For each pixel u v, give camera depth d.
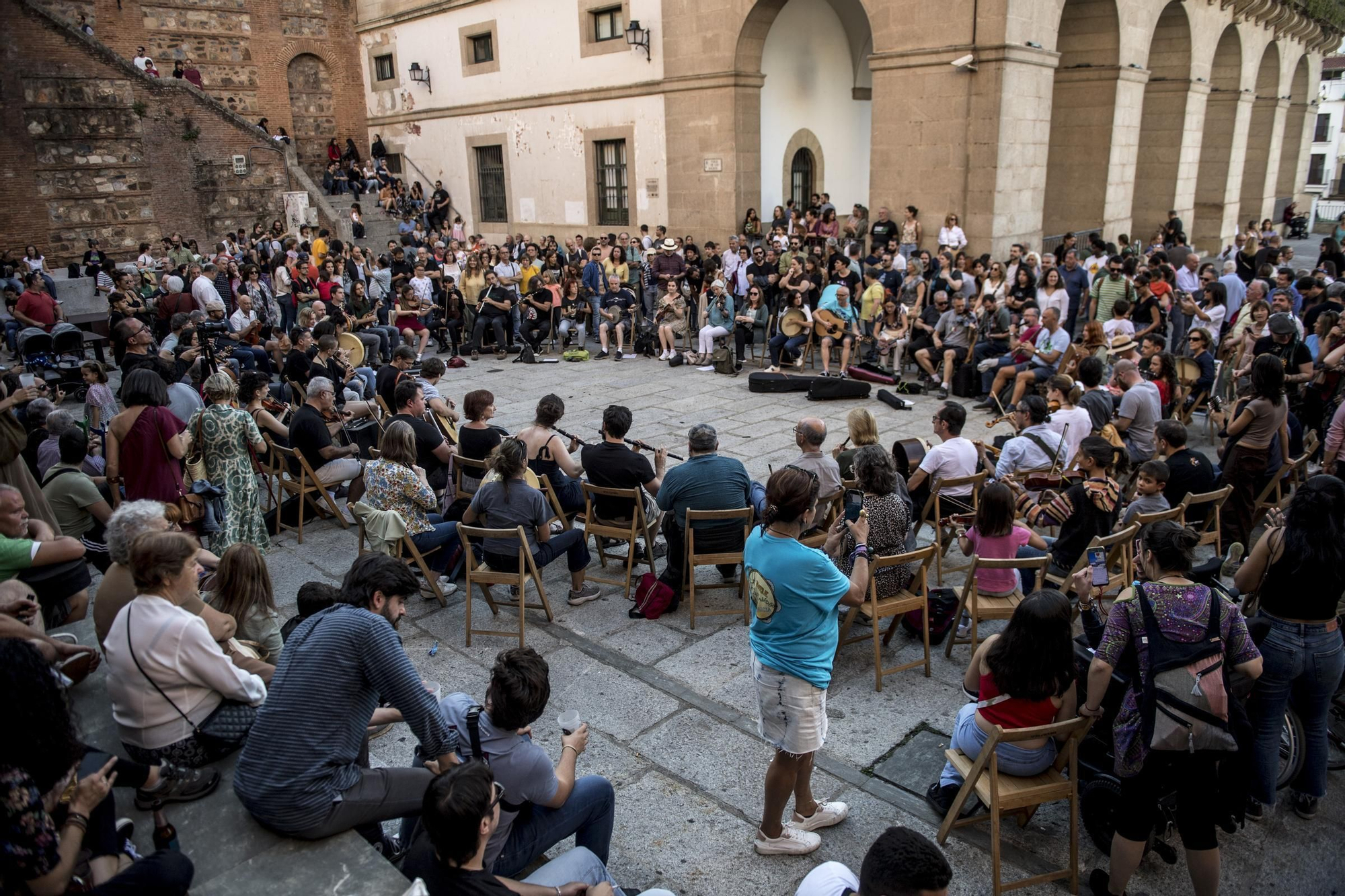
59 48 18.20
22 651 2.26
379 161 22.97
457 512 6.22
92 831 2.57
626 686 4.74
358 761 3.37
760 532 3.34
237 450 6.02
